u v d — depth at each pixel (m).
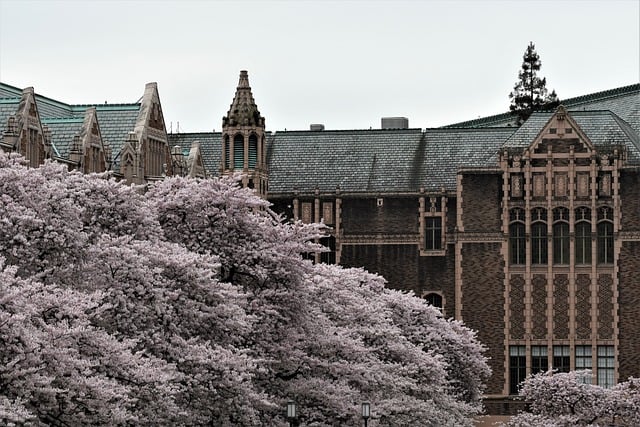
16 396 85.31
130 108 166.62
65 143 154.38
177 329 102.31
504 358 179.50
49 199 100.94
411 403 128.12
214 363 100.56
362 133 195.38
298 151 193.62
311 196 186.25
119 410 88.88
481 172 180.50
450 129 194.50
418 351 137.75
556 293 179.38
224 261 114.81
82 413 88.06
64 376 87.94
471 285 180.75
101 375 90.19
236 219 116.19
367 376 121.25
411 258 183.88
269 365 112.81
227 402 102.25
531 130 184.38
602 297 179.00
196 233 115.94
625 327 178.62
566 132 179.62
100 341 91.94
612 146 179.00
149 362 95.00
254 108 184.38
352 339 123.88
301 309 116.88
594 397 151.00
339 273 142.62
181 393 100.12
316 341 118.62
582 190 179.38
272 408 107.75
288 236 117.75
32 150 141.75
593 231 178.75
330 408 115.69
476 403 158.50
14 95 160.75
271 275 115.94
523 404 178.12
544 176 179.62
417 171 189.50
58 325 89.06
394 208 184.75
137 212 109.50
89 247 100.81
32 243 98.81
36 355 85.88
